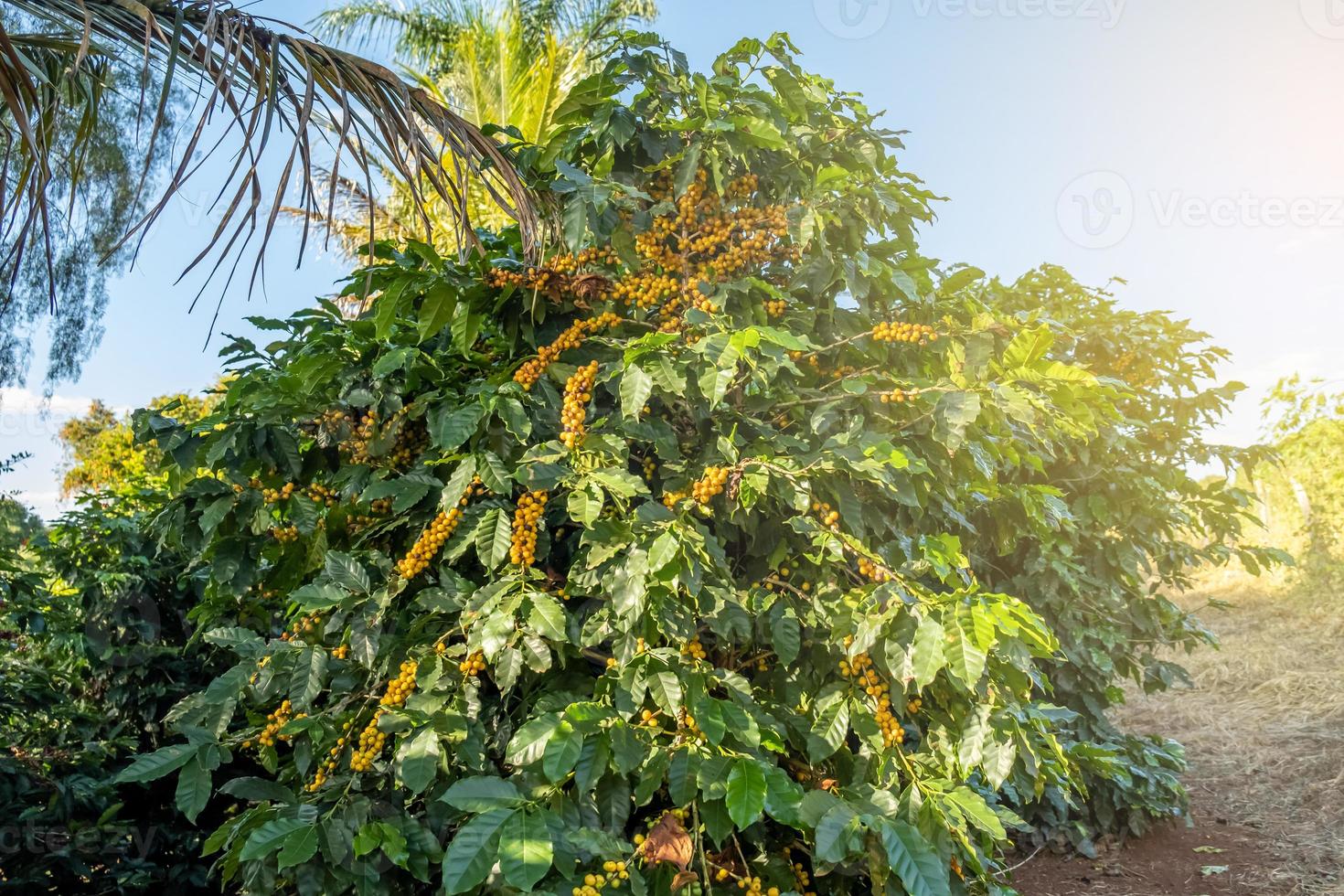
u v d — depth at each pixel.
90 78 2.28
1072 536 4.37
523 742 1.90
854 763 2.37
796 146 2.89
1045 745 2.63
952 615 1.96
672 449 2.43
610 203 2.67
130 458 7.87
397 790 2.33
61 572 4.20
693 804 2.05
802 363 2.77
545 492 2.37
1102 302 5.20
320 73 2.14
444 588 2.36
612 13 9.81
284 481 2.77
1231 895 3.77
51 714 3.74
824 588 2.35
